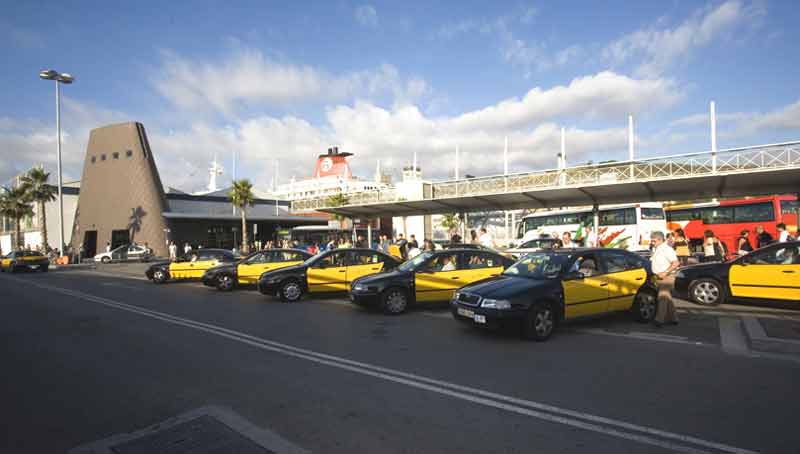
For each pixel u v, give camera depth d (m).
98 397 4.69
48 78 30.23
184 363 5.91
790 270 8.79
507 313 6.74
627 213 23.36
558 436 3.66
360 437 3.66
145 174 40.88
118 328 8.31
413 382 5.05
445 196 21.08
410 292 9.61
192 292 14.31
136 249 35.56
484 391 4.74
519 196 19.39
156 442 3.62
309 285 11.70
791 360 5.84
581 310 7.42
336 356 6.19
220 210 47.78
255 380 5.18
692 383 4.94
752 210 22.05
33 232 46.91
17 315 9.94
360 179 76.44
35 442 3.67
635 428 3.80
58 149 30.89
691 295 10.13
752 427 3.80
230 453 3.41
